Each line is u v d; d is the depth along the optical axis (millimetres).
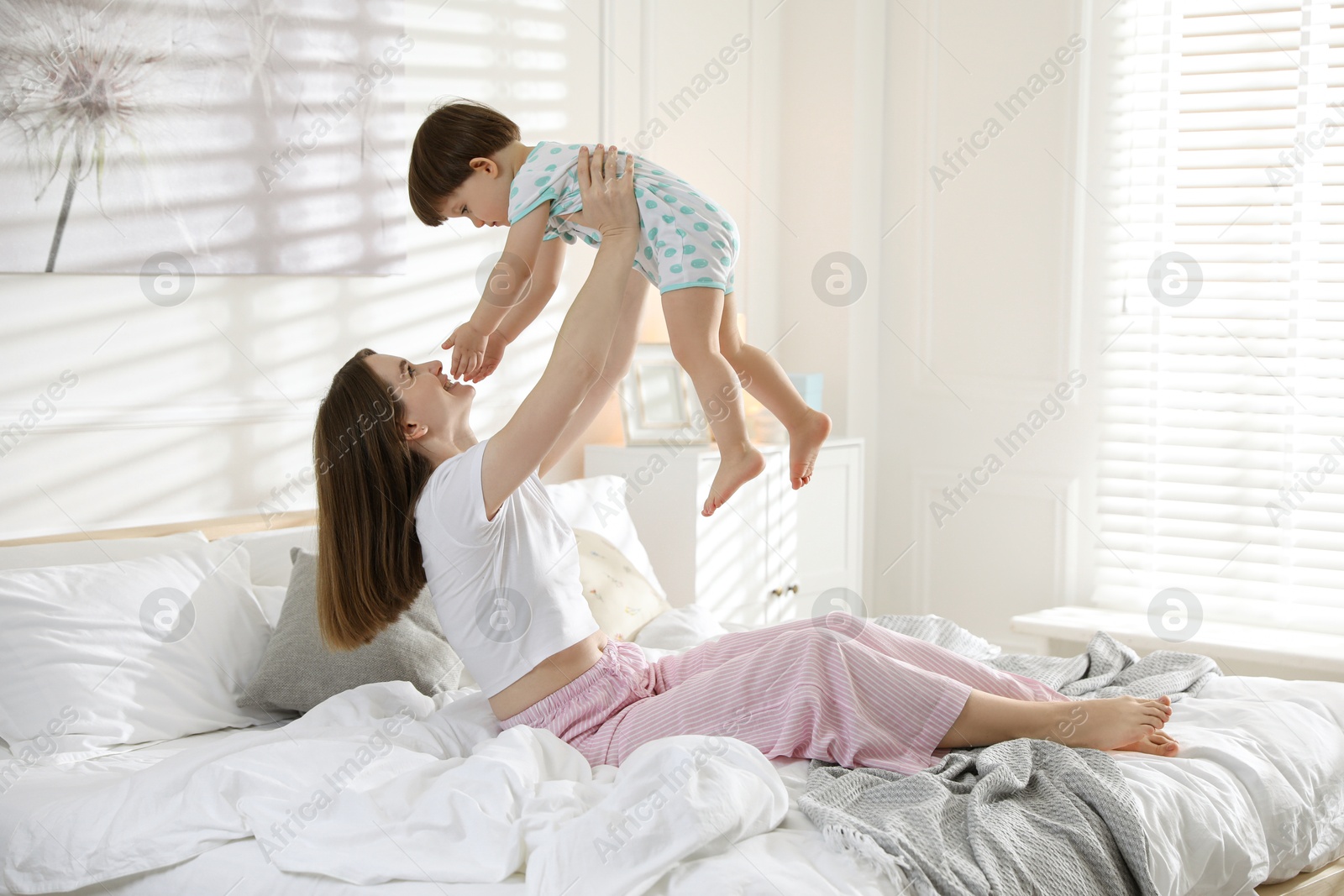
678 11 4070
